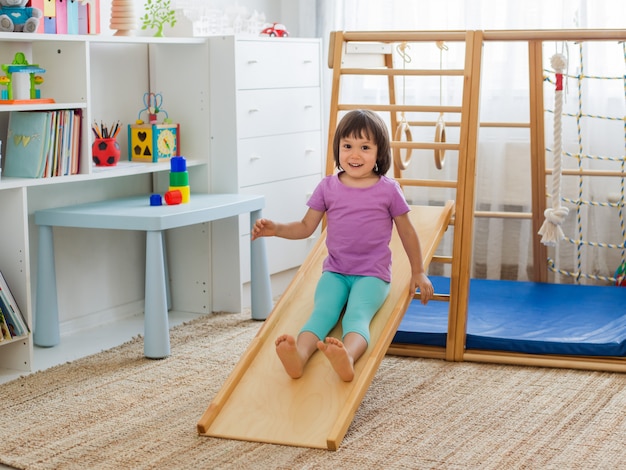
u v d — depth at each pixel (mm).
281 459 2232
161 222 3086
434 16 4203
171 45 3725
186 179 3463
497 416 2527
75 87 3160
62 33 3141
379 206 2707
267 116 3842
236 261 3742
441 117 3773
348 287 2736
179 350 3215
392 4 4234
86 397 2719
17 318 2943
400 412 2562
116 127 3512
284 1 4590
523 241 4164
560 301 3580
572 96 3979
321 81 4180
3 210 2977
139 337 3410
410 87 4273
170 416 2551
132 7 3506
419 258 2748
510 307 3504
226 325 3568
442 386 2797
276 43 3859
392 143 3111
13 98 2988
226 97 3646
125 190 3732
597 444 2314
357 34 3227
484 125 3857
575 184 4020
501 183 4152
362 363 2504
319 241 3125
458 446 2305
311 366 2537
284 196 3998
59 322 3484
